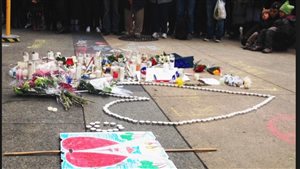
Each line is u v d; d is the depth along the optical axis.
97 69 6.60
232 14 12.73
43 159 3.56
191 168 3.54
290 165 3.71
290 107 5.59
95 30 12.73
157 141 4.05
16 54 8.37
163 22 12.18
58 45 9.80
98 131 4.26
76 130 4.28
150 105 5.38
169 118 4.86
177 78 6.68
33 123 4.43
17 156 3.59
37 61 6.43
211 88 6.43
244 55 9.88
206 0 11.98
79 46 9.48
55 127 4.34
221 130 4.56
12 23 12.61
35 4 12.34
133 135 4.16
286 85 6.93
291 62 9.17
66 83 5.58
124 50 9.48
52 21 12.49
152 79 6.66
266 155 3.93
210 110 5.27
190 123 4.71
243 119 5.00
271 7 11.07
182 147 4.00
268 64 8.82
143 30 12.66
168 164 3.53
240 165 3.67
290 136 4.48
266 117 5.12
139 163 3.52
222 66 8.35
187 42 11.66
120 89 5.99
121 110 5.08
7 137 3.99
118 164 3.48
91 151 3.71
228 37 13.02
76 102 5.16
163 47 10.44
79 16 12.45
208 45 11.28
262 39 10.59
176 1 12.05
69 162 3.46
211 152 3.93
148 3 12.41
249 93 6.20
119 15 12.27
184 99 5.74
